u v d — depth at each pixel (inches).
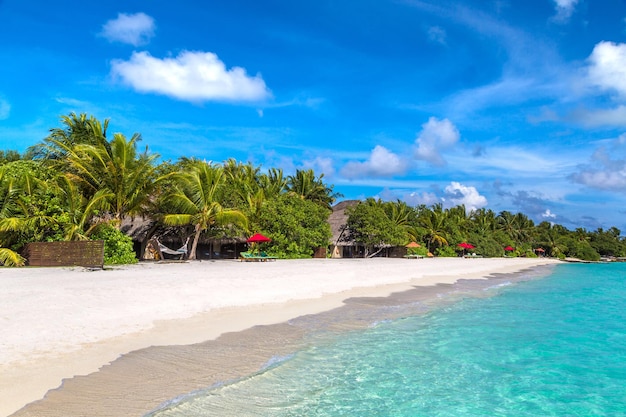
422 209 3006.9
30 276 707.4
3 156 1531.7
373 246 2071.9
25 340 330.6
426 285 960.3
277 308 561.3
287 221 1581.0
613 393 320.5
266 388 289.3
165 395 260.7
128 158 1129.4
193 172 1296.8
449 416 270.5
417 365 362.9
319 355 371.6
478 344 445.7
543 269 2144.4
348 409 267.9
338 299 671.8
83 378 271.6
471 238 3031.5
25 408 224.5
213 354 345.7
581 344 466.0
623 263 3750.0
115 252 1088.2
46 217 973.2
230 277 786.2
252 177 1923.0
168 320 442.6
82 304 464.1
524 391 319.6
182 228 1400.1
